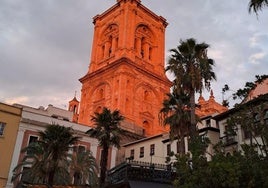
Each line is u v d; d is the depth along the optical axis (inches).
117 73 2282.2
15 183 1435.8
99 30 2805.1
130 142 1980.8
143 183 784.9
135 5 2640.3
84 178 1314.0
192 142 715.4
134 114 2193.7
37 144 1241.4
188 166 614.5
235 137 1296.8
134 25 2556.6
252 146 637.3
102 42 2733.8
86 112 2427.4
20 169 1465.3
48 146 1048.2
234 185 527.5
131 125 2096.5
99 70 2443.4
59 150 1053.2
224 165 549.3
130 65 2306.8
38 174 1091.9
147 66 2539.4
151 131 2282.2
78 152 1380.4
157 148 1758.1
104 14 2802.7
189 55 1119.0
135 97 2261.3
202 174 574.9
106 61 2539.4
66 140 1069.8
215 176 553.0
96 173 1363.2
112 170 915.4
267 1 689.0
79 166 1331.2
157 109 2390.5
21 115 1605.6
